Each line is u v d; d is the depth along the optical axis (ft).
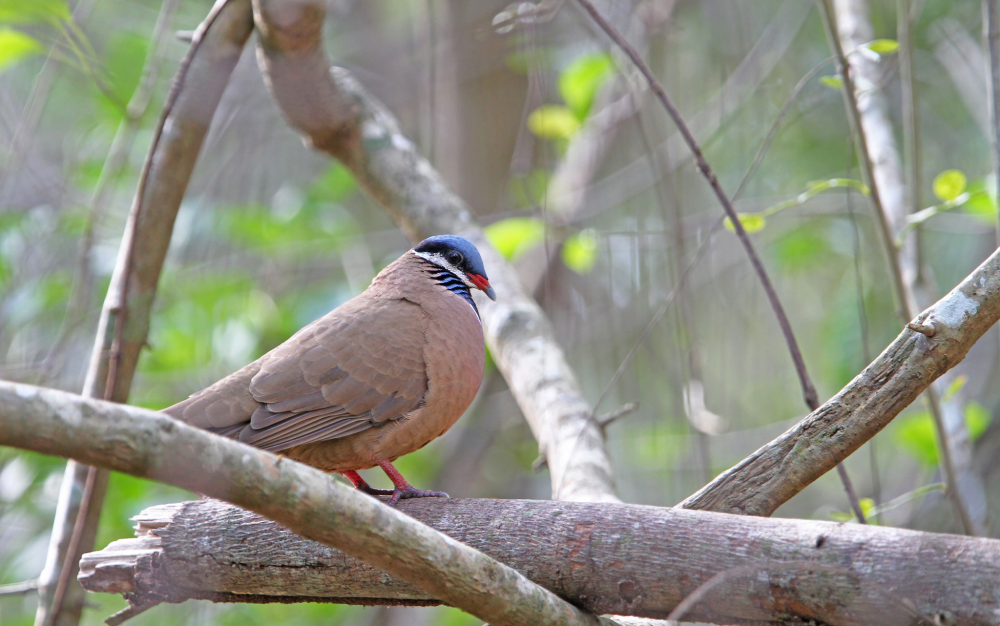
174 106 28.68
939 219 46.37
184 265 46.93
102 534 40.34
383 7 58.49
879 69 34.19
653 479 51.37
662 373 48.88
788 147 49.67
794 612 17.22
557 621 17.83
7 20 32.42
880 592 16.34
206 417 22.79
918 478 46.37
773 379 52.37
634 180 48.62
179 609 44.57
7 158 40.70
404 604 20.25
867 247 46.93
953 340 17.94
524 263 52.06
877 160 33.06
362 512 15.15
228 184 50.42
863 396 18.74
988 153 46.37
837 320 47.98
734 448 49.16
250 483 14.06
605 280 50.37
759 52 45.83
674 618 16.57
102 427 12.81
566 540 18.84
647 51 47.32
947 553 16.08
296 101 33.06
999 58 24.99
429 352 24.34
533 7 32.40
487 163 49.75
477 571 16.56
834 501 49.88
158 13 50.44
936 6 47.42
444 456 53.11
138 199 27.55
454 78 49.42
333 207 48.98
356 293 47.14
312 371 23.56
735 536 17.79
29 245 42.73
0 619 42.24
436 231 34.30
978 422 37.06
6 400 12.20
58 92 51.98
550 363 31.45
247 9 29.19
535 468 29.89
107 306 29.07
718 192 25.14
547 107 42.98
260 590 20.61
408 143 35.83
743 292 50.42
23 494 40.81
